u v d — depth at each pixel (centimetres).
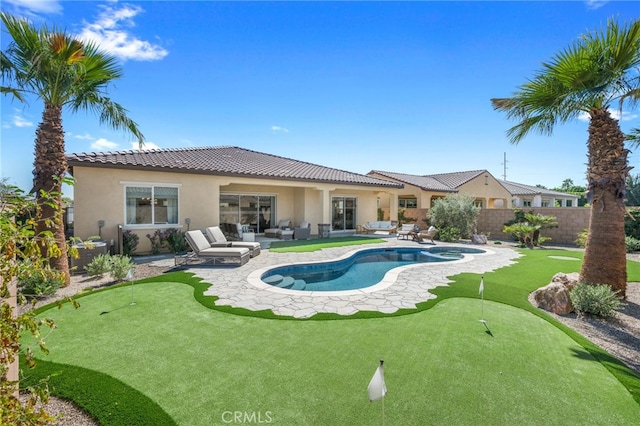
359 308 663
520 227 1753
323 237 2034
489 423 314
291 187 2234
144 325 564
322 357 447
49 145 842
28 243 240
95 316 608
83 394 356
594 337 552
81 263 1011
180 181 1453
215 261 1174
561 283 721
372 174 3069
